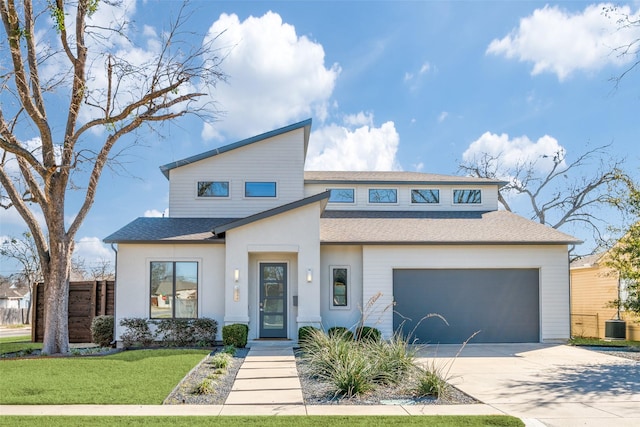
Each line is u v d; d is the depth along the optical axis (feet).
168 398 25.71
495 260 52.13
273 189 59.16
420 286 51.90
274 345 47.55
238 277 48.32
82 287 56.29
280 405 24.72
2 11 40.60
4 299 166.50
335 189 65.26
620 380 32.04
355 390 27.12
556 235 53.26
